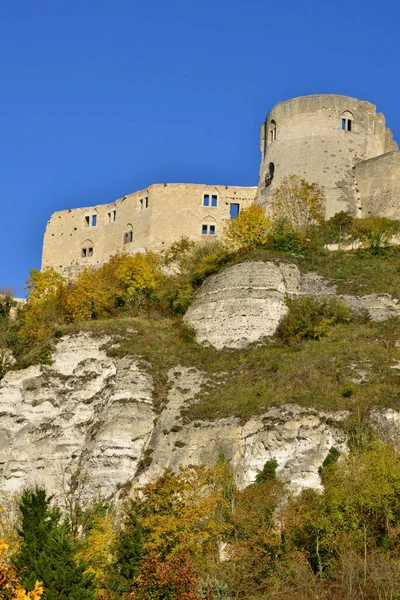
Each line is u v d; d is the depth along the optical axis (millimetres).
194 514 54500
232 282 84125
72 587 45188
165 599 47562
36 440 72188
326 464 61250
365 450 59844
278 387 68938
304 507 56094
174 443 66438
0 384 76812
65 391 75125
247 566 52781
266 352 77062
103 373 75625
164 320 84562
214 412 67812
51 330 83438
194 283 89875
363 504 53750
